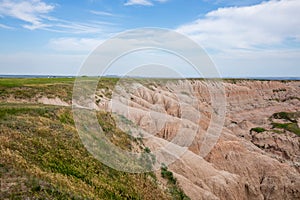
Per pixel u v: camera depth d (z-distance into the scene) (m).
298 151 49.34
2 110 20.31
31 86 33.91
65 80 45.34
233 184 28.88
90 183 15.06
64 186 13.20
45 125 18.75
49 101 31.05
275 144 51.06
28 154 14.76
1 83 34.41
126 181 16.62
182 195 19.50
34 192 11.26
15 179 11.79
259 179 35.44
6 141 15.01
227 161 35.31
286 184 34.62
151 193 17.20
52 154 15.55
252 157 36.84
